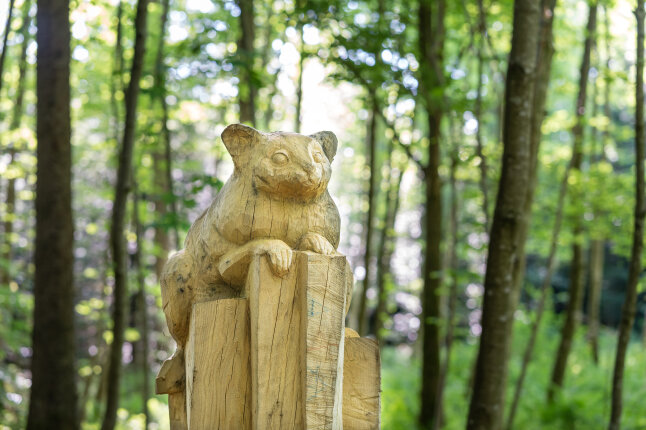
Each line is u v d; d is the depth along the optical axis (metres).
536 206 10.32
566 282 17.77
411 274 15.71
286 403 3.01
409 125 9.92
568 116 10.48
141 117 9.36
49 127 5.87
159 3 8.44
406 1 7.46
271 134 3.21
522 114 4.84
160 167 9.63
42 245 5.88
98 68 9.38
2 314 8.30
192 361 3.10
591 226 10.37
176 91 9.10
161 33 7.19
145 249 9.21
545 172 11.22
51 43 5.87
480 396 4.93
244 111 7.64
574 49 12.23
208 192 13.16
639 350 13.82
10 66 9.37
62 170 5.91
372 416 3.35
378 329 8.92
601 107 14.12
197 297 3.33
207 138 12.30
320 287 3.00
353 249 15.34
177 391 3.54
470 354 11.92
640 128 5.54
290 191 3.09
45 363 5.86
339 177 15.02
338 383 3.07
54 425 5.83
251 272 3.08
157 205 11.13
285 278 3.04
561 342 10.30
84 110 9.98
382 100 7.26
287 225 3.13
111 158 8.88
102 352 10.26
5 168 8.55
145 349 7.96
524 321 12.20
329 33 7.21
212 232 3.26
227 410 3.08
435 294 8.41
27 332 9.30
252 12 7.22
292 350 3.04
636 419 8.53
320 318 2.99
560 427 8.59
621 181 9.91
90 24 8.26
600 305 17.95
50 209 5.88
